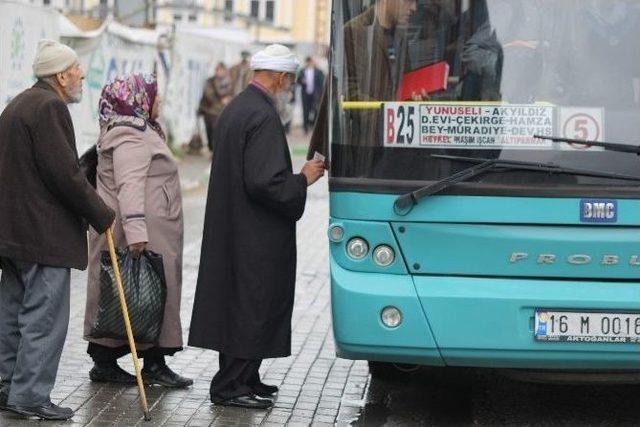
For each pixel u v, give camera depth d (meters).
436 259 6.92
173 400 7.89
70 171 6.96
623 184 6.80
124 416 7.46
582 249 6.81
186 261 14.02
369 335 6.95
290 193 7.48
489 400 8.20
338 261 7.05
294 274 7.73
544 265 6.84
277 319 7.64
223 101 28.03
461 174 6.84
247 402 7.74
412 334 6.91
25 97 7.08
